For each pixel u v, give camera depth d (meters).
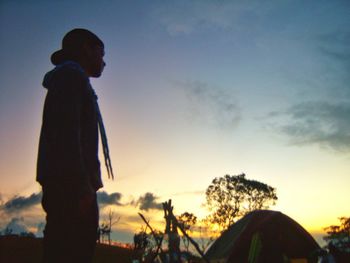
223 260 15.16
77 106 1.82
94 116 1.99
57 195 1.63
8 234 36.41
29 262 28.38
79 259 1.69
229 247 15.23
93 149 1.94
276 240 7.53
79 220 1.70
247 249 14.74
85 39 2.19
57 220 1.64
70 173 1.64
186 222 50.97
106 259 30.73
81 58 2.16
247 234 14.71
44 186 1.67
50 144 1.71
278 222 14.78
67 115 1.76
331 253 11.66
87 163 1.88
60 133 1.71
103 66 2.29
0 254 28.39
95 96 2.06
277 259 7.45
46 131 1.76
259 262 7.38
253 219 15.20
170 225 6.28
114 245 38.06
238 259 14.79
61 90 1.84
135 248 10.05
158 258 6.34
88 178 1.71
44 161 1.72
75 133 1.74
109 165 2.12
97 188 1.90
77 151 1.70
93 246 1.81
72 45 2.17
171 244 6.21
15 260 27.94
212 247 17.39
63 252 1.64
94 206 1.85
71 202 1.63
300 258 14.38
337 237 20.94
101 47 2.26
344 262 11.65
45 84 2.02
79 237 1.70
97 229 1.85
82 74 1.97
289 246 14.52
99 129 2.11
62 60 2.16
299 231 14.64
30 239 35.41
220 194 66.94
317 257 12.30
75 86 1.88
